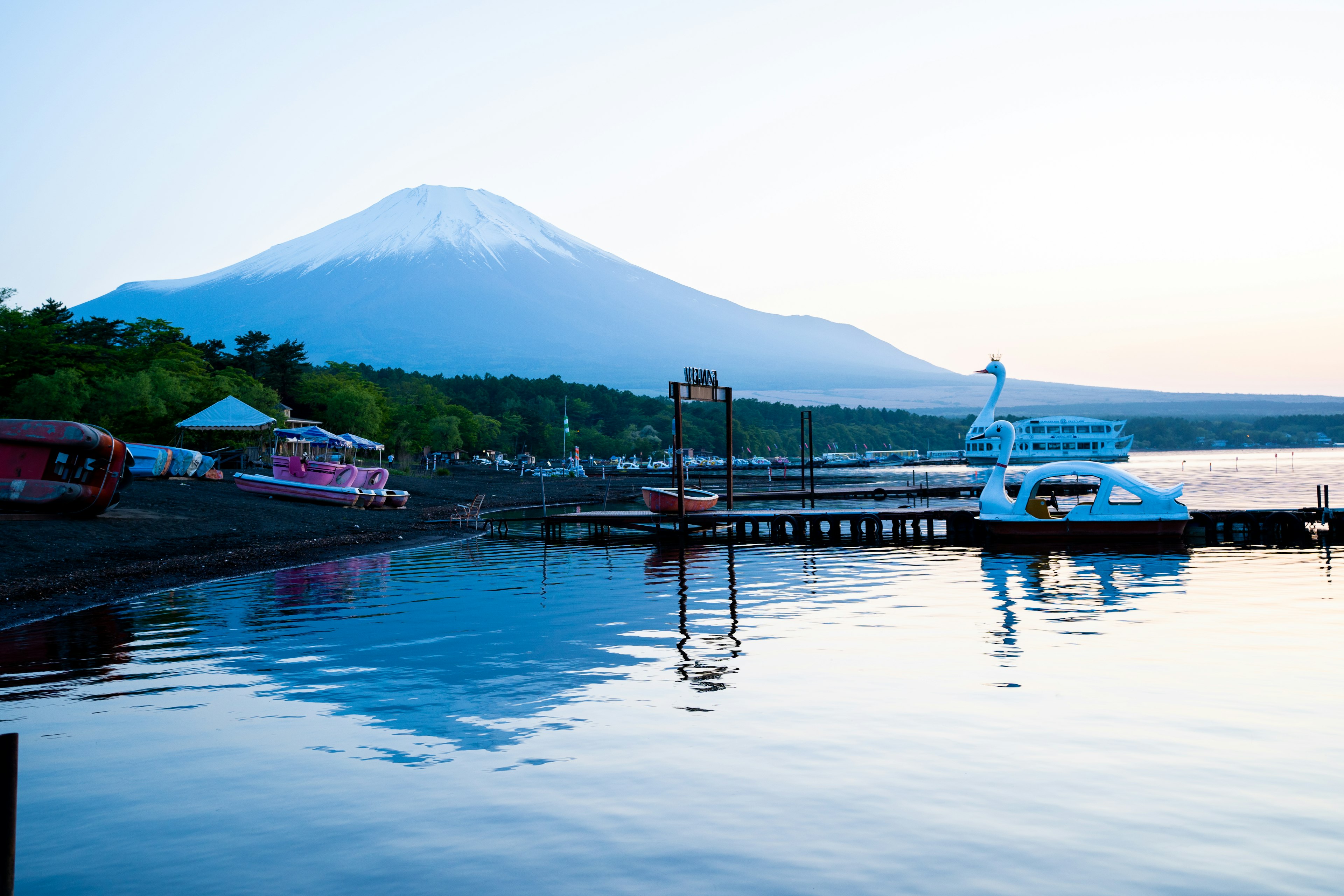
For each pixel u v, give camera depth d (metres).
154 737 12.39
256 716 13.38
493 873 8.23
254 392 97.75
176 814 9.70
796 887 7.87
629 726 12.62
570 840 8.91
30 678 15.89
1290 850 8.43
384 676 15.94
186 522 41.59
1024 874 8.02
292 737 12.30
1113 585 26.39
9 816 6.36
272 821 9.48
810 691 14.40
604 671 16.06
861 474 167.25
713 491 91.38
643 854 8.58
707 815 9.45
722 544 42.66
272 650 18.19
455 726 12.77
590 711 13.45
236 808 9.82
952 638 18.58
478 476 139.75
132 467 57.25
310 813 9.66
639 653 17.59
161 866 8.47
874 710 13.17
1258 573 28.86
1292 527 40.50
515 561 35.16
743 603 24.02
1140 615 21.11
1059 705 13.30
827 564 33.59
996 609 22.38
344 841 8.95
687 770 10.80
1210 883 7.82
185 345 113.69
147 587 27.44
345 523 48.09
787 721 12.70
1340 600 23.17
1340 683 14.48
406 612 22.95
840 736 11.98
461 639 19.31
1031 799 9.73
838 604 23.53
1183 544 37.81
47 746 12.04
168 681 15.62
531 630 20.25
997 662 16.22
